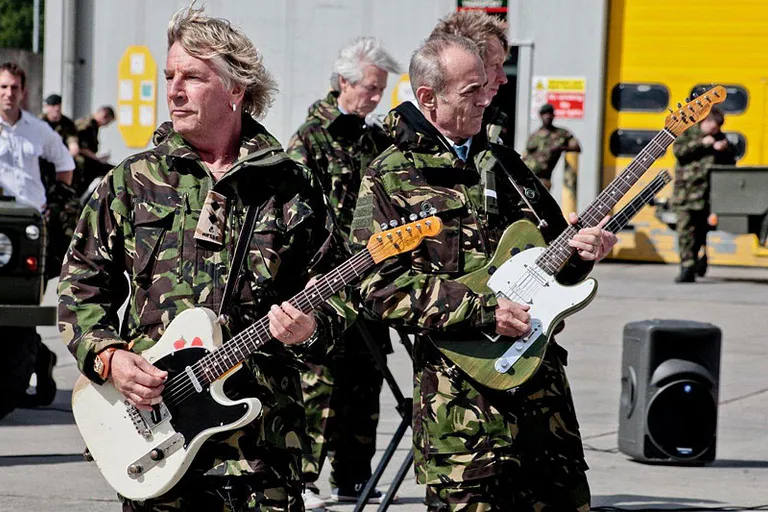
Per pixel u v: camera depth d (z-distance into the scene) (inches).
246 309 168.1
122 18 915.4
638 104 839.7
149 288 168.7
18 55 1336.1
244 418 162.4
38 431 368.5
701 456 332.2
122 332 171.0
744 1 816.3
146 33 912.3
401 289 187.0
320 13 864.3
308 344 164.7
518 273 191.2
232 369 164.4
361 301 189.9
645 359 334.0
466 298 185.0
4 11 2390.5
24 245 353.1
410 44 852.6
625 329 344.2
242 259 167.3
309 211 169.6
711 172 706.2
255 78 172.1
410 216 175.5
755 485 311.4
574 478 192.2
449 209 191.2
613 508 285.9
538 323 189.2
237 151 174.2
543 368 193.2
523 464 189.9
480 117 194.4
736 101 824.9
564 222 203.2
